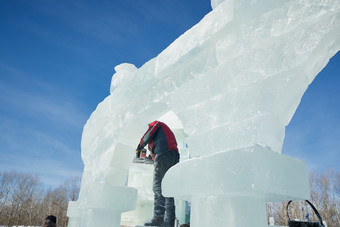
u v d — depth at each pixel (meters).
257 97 1.25
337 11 1.05
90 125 3.17
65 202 37.00
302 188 1.08
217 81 1.49
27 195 32.41
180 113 1.68
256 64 1.32
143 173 4.99
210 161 1.12
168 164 2.51
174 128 5.20
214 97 1.48
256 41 1.32
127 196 2.19
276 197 1.09
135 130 2.49
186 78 1.72
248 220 1.04
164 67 1.83
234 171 1.00
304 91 1.19
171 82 1.86
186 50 1.65
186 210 4.78
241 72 1.37
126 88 2.36
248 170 0.95
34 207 33.94
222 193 1.06
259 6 1.26
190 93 1.66
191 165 1.21
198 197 1.21
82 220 2.35
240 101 1.32
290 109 1.22
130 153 2.56
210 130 1.41
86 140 3.32
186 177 1.22
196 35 1.60
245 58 1.37
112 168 2.42
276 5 1.22
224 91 1.43
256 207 1.08
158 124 2.74
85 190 2.28
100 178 2.49
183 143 5.27
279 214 19.55
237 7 1.33
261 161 0.95
